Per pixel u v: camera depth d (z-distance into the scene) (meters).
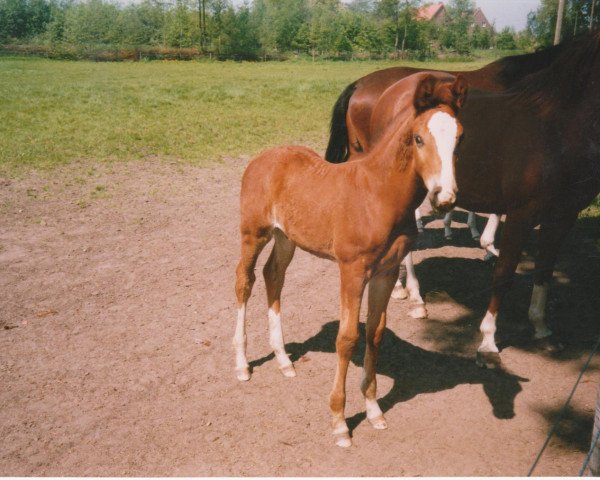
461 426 3.34
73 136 12.11
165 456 3.07
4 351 4.15
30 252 6.15
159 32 70.06
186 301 5.06
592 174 3.58
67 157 10.43
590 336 4.34
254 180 3.59
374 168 2.89
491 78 4.73
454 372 3.94
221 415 3.45
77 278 5.50
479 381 3.82
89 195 8.35
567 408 3.50
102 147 11.23
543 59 4.35
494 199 4.06
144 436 3.24
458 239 6.74
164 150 11.26
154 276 5.60
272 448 3.14
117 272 5.68
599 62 3.43
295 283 5.54
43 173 9.38
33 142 11.37
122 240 6.60
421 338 4.43
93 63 45.69
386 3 66.12
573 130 3.55
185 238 6.71
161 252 6.25
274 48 72.81
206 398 3.63
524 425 3.35
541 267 4.12
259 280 5.61
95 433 3.27
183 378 3.86
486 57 54.19
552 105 3.65
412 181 2.76
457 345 4.31
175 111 15.98
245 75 32.12
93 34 67.62
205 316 4.79
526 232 3.83
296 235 3.34
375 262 2.97
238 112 16.17
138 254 6.18
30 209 7.61
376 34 69.19
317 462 3.03
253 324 4.67
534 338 4.31
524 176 3.74
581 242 6.29
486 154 3.96
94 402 3.57
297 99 19.28
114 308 4.90
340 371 3.13
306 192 3.23
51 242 6.46
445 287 5.35
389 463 3.02
